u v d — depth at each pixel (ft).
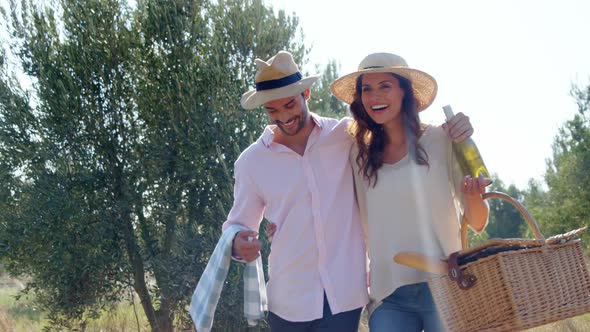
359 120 11.09
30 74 26.99
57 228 25.96
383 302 10.88
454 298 9.34
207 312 11.43
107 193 26.94
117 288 28.02
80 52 26.96
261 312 11.68
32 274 27.48
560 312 8.78
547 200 58.70
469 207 10.13
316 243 11.10
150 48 27.40
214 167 26.30
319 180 11.20
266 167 11.43
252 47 28.07
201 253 26.43
